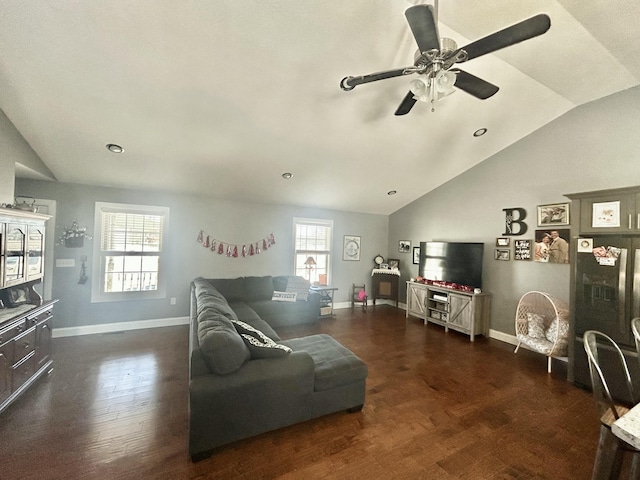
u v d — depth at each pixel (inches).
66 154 125.8
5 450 67.8
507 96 120.0
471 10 74.7
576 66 101.7
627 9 73.4
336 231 233.9
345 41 83.2
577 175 131.6
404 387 104.8
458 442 75.6
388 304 251.3
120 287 161.5
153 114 106.0
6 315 87.8
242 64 88.4
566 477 64.6
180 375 108.7
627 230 97.8
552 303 122.8
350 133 131.6
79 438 72.7
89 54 80.5
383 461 68.2
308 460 67.9
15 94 92.3
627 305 97.3
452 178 194.7
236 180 164.4
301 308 183.2
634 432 39.2
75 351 129.1
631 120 115.4
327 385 82.1
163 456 67.7
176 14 71.9
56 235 146.4
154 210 168.7
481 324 163.5
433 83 68.4
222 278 185.5
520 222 153.5
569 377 110.7
